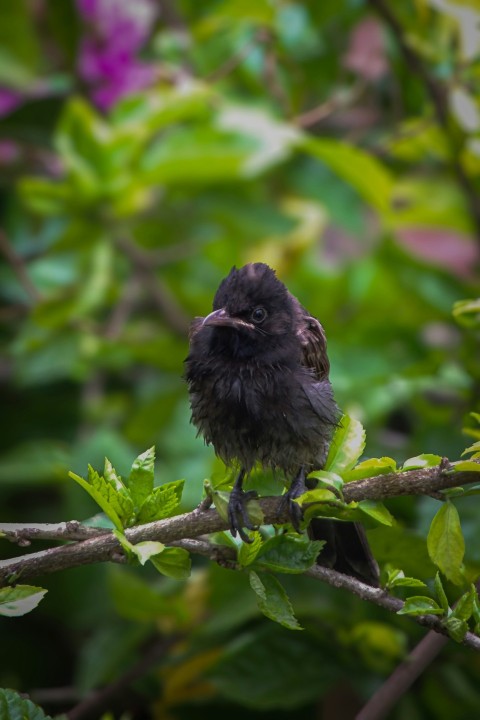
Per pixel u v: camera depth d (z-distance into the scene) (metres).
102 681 10.06
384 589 6.25
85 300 11.26
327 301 12.41
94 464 10.49
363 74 12.50
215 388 8.25
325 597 9.35
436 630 6.06
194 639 9.62
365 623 9.14
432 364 10.24
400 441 11.16
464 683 9.62
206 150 10.98
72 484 10.49
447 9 10.14
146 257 12.45
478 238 11.28
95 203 11.41
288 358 8.24
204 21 11.70
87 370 11.98
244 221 12.52
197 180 11.47
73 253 12.62
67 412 12.66
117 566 9.04
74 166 11.06
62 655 11.12
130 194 11.33
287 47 12.04
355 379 10.45
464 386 10.37
